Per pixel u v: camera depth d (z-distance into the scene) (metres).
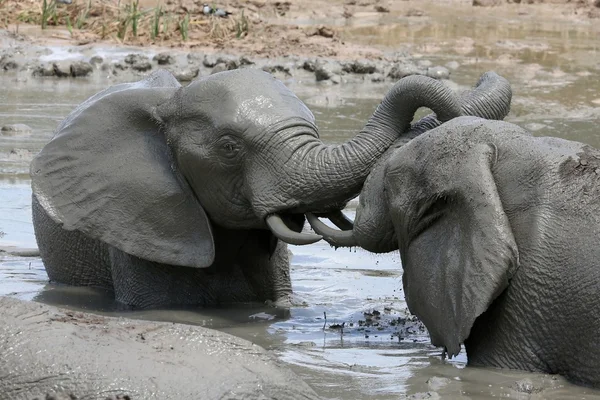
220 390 7.75
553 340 9.90
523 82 27.34
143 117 12.90
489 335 10.23
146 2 36.47
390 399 9.25
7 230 16.08
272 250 12.86
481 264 9.91
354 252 15.60
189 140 12.44
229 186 12.31
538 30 37.12
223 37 32.25
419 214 10.51
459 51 32.06
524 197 10.06
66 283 14.02
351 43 32.62
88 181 13.05
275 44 31.08
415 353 10.85
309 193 11.82
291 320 12.30
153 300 13.04
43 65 27.95
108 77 27.97
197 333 8.24
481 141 10.35
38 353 7.84
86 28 32.28
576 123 22.81
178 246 12.72
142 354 7.94
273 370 8.12
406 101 11.67
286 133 12.02
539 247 9.90
